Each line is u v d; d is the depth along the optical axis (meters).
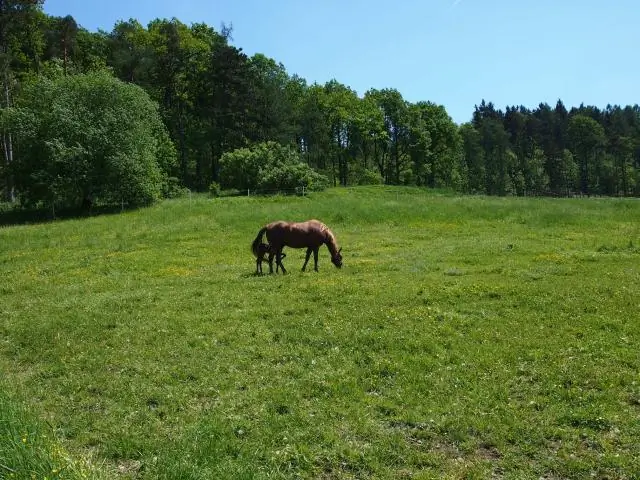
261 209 34.91
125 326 11.91
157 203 43.91
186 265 20.81
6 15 51.72
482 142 109.31
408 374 8.75
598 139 105.38
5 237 28.66
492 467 6.24
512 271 16.59
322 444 6.71
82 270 20.31
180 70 71.19
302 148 84.56
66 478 5.63
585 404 7.53
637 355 9.16
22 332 11.95
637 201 38.31
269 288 15.01
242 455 6.44
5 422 6.76
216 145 73.12
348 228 29.83
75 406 8.16
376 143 91.31
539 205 35.56
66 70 55.28
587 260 18.33
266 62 83.69
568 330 10.61
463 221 31.45
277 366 9.32
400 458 6.41
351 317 11.74
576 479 5.95
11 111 42.38
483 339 10.26
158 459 6.34
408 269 17.58
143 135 43.81
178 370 9.27
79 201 45.72
